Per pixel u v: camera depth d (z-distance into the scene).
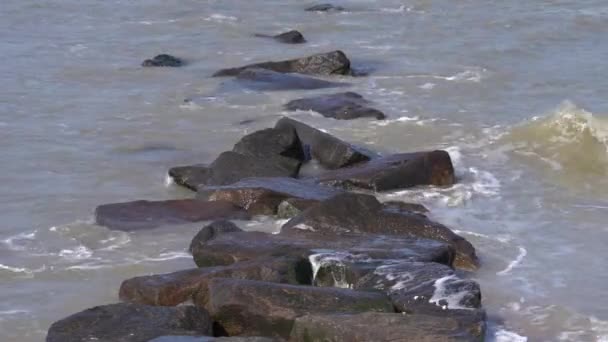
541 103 64.69
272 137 52.12
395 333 32.25
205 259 39.56
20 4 100.25
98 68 75.81
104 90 69.44
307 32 90.44
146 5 101.94
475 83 70.38
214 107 64.94
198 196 47.31
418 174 49.62
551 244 43.25
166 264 40.94
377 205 42.72
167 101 66.44
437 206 47.44
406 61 77.69
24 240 43.72
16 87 69.75
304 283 37.44
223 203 46.38
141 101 66.56
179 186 50.44
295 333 33.16
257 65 73.88
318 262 37.69
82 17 95.69
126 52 81.75
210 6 102.06
